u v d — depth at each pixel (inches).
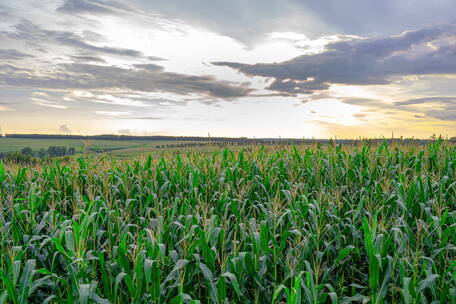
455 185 358.3
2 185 461.7
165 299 212.2
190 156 577.3
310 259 245.1
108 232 266.7
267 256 230.8
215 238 242.4
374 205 322.7
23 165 515.5
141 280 195.3
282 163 500.1
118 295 214.7
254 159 534.3
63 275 251.3
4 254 228.2
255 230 253.0
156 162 515.8
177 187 422.9
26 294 191.0
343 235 268.4
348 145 626.2
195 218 260.8
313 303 186.2
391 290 214.2
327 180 438.3
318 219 290.2
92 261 231.8
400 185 329.1
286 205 337.4
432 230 249.8
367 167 453.4
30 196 332.2
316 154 550.3
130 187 424.5
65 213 358.0
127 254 226.2
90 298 191.9
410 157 503.2
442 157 453.1
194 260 231.1
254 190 420.2
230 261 214.2
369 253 207.2
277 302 214.1
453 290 194.5
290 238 285.9
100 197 356.5
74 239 218.4
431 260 214.4
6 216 343.3
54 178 476.7
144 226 307.0
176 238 270.2
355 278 261.4
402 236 232.1
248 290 235.0
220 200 351.6
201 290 245.8
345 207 335.6
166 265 237.0
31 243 274.8
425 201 317.7
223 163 534.9
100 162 524.7
